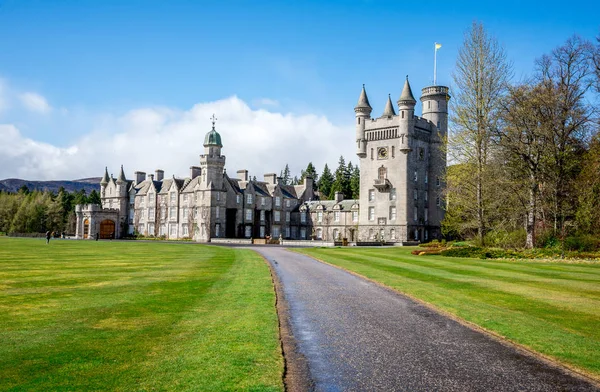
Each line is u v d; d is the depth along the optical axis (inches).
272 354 394.9
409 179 3294.8
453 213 2124.8
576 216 1667.1
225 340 432.1
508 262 1343.5
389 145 3380.9
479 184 1834.4
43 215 5147.6
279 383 331.6
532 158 1793.8
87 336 442.6
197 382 329.4
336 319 558.6
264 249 2066.9
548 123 1688.0
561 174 1729.8
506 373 372.2
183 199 3983.8
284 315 579.2
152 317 525.7
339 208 3937.0
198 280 845.2
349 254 1668.3
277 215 4202.8
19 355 383.2
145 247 2146.9
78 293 688.4
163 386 321.4
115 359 375.2
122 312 551.8
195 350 400.8
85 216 4158.5
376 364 392.5
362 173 3523.6
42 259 1310.3
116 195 4544.8
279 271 1065.5
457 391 335.0
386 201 3368.6
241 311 561.9
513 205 1897.1
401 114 3297.2
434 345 449.1
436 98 3501.5
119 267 1085.1
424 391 334.6
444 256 1599.4
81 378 333.1
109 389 314.5
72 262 1214.3
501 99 1809.8
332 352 425.4
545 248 1636.3
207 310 566.6
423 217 3417.8
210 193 3683.6
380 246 2623.0
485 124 1835.6
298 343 454.0
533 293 731.4
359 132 3528.5
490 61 1873.8
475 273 1018.1
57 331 461.1
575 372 374.9
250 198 3996.1
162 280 842.2
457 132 1921.8
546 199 1803.6
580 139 1792.6
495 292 741.3
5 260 1263.5
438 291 751.1
